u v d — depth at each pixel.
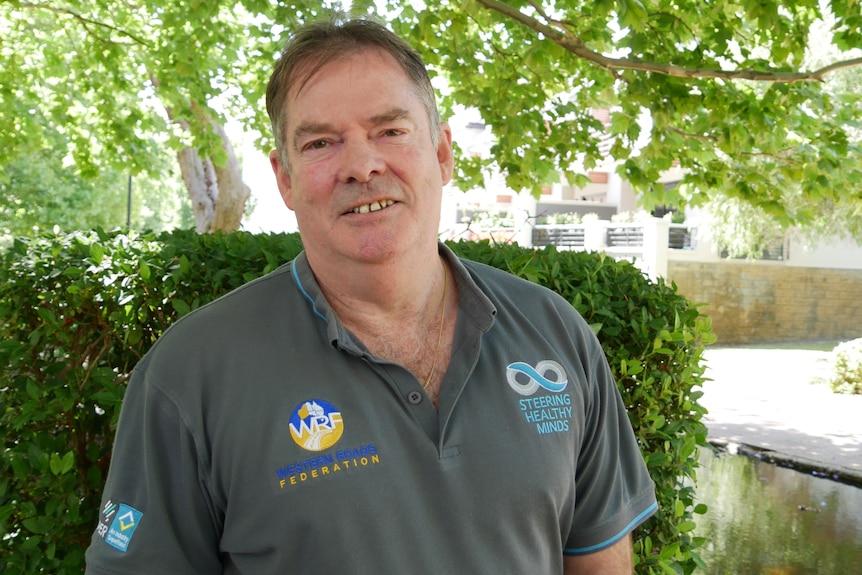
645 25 4.27
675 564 2.58
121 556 1.39
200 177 11.11
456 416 1.47
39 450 2.35
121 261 2.54
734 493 6.45
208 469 1.42
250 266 2.58
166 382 1.43
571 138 6.37
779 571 4.76
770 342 18.55
